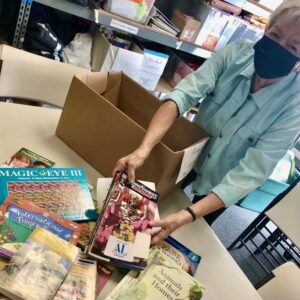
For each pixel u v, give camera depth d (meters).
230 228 2.75
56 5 1.81
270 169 1.08
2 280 0.64
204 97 1.24
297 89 1.07
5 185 0.89
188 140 1.21
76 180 1.02
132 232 0.85
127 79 1.28
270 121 1.12
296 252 2.60
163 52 2.66
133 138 1.01
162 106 1.10
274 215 1.89
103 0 1.98
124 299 0.75
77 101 1.08
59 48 2.03
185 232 1.10
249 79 1.13
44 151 1.11
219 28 2.42
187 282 0.86
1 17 2.03
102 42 2.14
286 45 1.02
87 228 0.88
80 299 0.68
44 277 0.68
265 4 2.49
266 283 1.08
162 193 1.11
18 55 1.33
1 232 0.74
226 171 1.25
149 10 2.09
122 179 0.93
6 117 1.19
